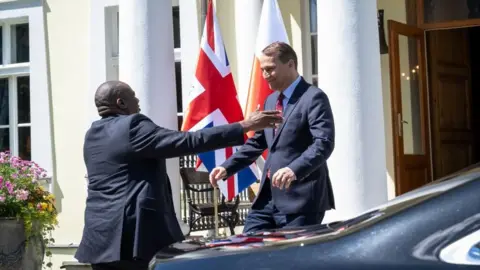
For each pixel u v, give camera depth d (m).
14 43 10.88
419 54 9.02
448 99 9.45
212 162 7.26
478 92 10.67
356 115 6.52
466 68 9.78
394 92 8.57
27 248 6.99
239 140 4.44
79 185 10.19
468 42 9.87
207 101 7.41
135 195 4.46
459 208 2.71
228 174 5.17
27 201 7.10
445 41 9.49
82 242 4.60
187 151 4.41
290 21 9.40
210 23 7.55
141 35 7.52
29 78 10.67
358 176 6.50
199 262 2.92
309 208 4.80
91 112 10.12
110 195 4.50
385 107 8.88
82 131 10.23
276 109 4.98
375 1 6.70
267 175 4.98
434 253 2.64
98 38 10.16
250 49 9.20
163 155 4.44
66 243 10.09
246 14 9.23
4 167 7.14
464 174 3.08
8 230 6.84
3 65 10.78
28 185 7.17
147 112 7.47
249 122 4.46
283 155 4.87
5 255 6.81
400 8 9.02
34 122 10.47
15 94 10.80
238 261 2.87
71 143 10.27
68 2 10.37
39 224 7.14
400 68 8.77
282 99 4.97
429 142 9.05
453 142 9.46
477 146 9.91
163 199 4.54
